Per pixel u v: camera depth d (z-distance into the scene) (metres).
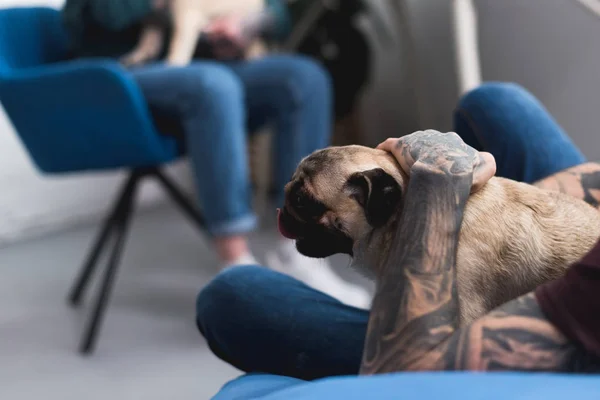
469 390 0.53
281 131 2.40
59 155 2.16
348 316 1.06
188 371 1.91
